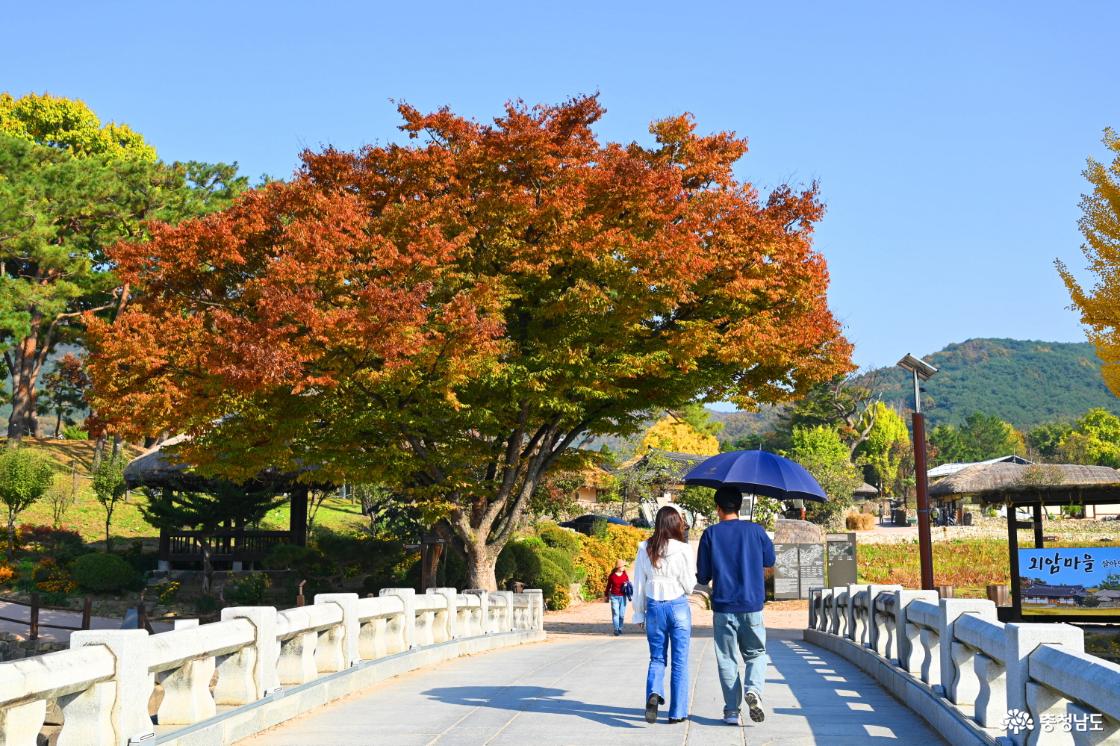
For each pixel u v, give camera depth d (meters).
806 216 24.03
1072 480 22.61
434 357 19.62
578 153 22.30
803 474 10.84
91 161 47.44
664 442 81.12
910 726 8.42
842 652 15.56
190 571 34.75
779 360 21.97
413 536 33.72
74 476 46.06
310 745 8.06
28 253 43.53
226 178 50.94
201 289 22.16
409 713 9.55
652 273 20.86
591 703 9.88
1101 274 19.23
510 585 35.34
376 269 20.31
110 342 20.38
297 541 35.38
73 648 6.53
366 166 22.53
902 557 48.12
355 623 11.62
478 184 22.12
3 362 57.03
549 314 21.56
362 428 22.12
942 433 150.12
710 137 24.44
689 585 8.71
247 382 18.38
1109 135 19.20
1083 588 21.44
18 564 35.16
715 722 8.65
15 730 5.73
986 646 6.82
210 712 8.08
